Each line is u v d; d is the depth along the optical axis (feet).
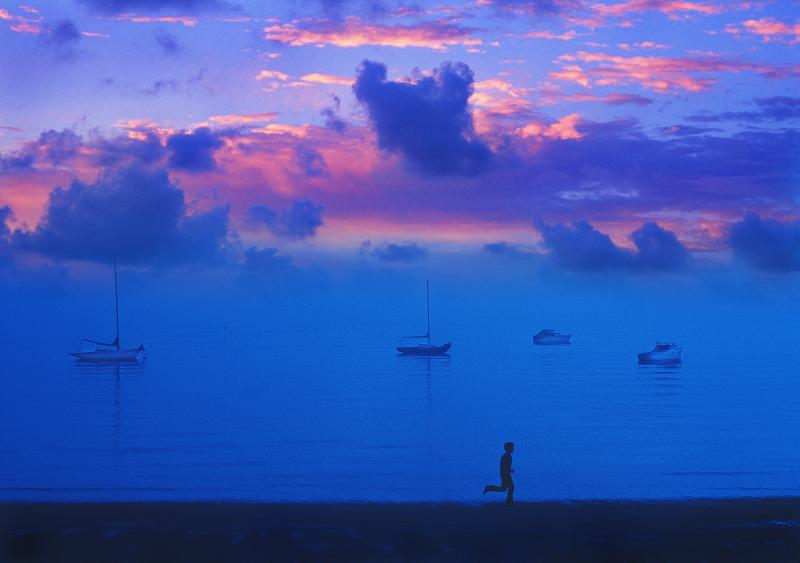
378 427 283.18
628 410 330.13
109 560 61.62
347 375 542.57
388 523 72.33
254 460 199.72
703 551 63.10
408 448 226.17
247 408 356.59
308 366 631.56
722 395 390.63
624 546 64.44
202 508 79.30
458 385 461.37
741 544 64.95
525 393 409.08
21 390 453.99
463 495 141.28
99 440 247.91
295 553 63.21
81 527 71.31
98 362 643.86
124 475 171.83
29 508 79.56
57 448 227.61
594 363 641.40
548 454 211.00
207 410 348.79
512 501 80.12
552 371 558.97
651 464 190.90
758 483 160.15
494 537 67.26
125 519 74.90
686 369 573.74
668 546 64.39
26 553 63.10
